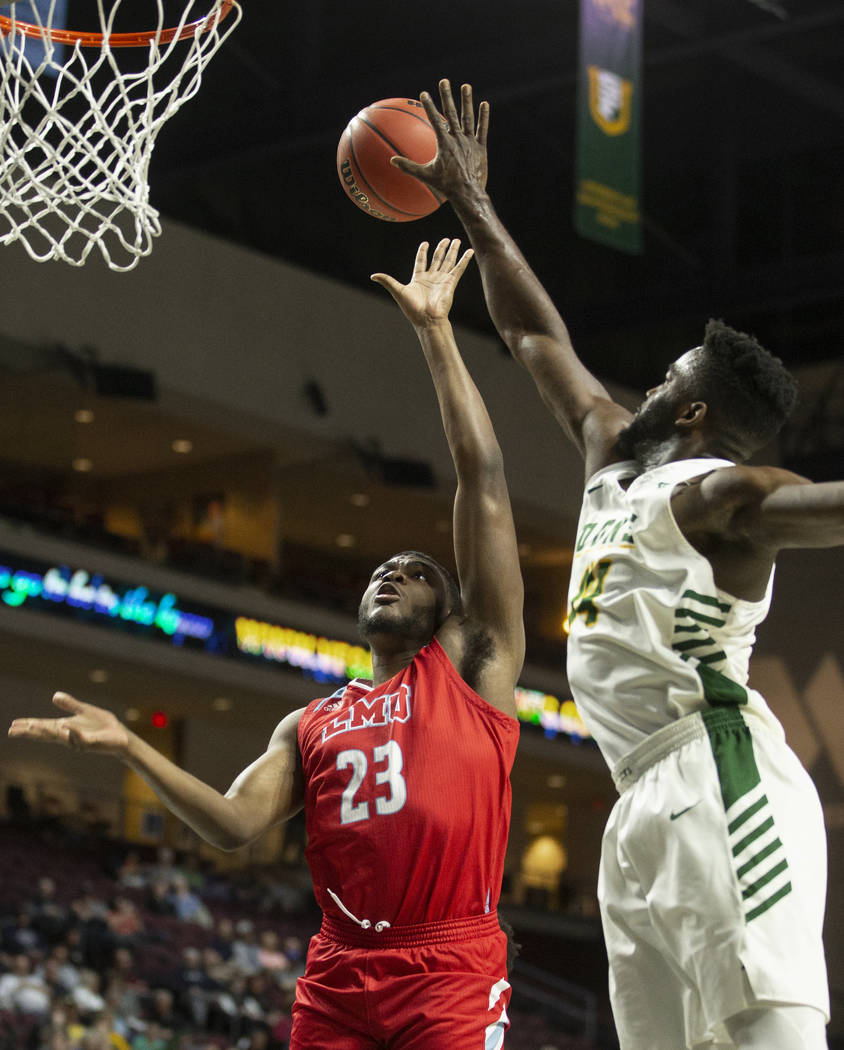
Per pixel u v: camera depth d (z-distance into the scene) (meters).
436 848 2.56
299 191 22.38
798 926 2.15
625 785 2.36
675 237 22.25
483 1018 2.51
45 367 18.73
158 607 19.17
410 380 21.59
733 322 23.34
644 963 2.32
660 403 2.53
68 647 18.22
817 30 17.52
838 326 22.59
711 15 16.81
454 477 21.77
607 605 2.40
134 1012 12.98
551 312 2.98
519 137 20.92
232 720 22.25
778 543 2.19
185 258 19.38
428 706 2.68
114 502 23.39
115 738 2.43
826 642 22.30
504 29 17.84
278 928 17.86
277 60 18.44
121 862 17.41
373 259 22.69
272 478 21.83
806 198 21.80
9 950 13.15
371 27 18.14
